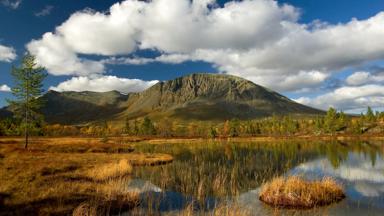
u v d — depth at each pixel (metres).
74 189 21.52
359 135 137.25
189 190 24.64
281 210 18.98
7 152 45.78
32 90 52.47
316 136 139.75
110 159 43.41
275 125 168.62
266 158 48.44
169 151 66.50
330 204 20.48
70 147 60.75
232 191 23.67
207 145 88.44
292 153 58.31
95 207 17.47
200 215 17.78
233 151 64.12
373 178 30.22
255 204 20.39
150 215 17.81
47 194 19.39
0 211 16.14
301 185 21.98
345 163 42.16
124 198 20.44
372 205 20.11
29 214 16.03
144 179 29.67
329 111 145.25
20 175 24.75
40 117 55.03
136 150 67.38
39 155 44.03
